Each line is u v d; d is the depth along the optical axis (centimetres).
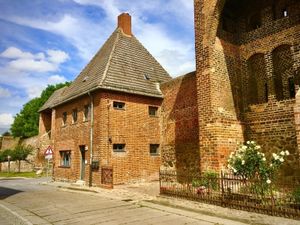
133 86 1842
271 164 955
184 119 1741
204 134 1287
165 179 1219
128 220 839
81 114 1914
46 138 3481
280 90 1311
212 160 1239
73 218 880
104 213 943
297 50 1223
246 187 918
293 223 723
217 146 1231
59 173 2122
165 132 1869
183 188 1116
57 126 2267
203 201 1011
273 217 784
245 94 1407
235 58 1421
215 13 1316
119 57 1992
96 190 1488
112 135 1695
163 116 1908
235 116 1345
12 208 1077
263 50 1355
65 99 2080
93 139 1734
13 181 2439
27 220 863
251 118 1360
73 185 1752
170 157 1802
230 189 956
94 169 1691
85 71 2242
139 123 1823
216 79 1308
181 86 1803
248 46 1418
